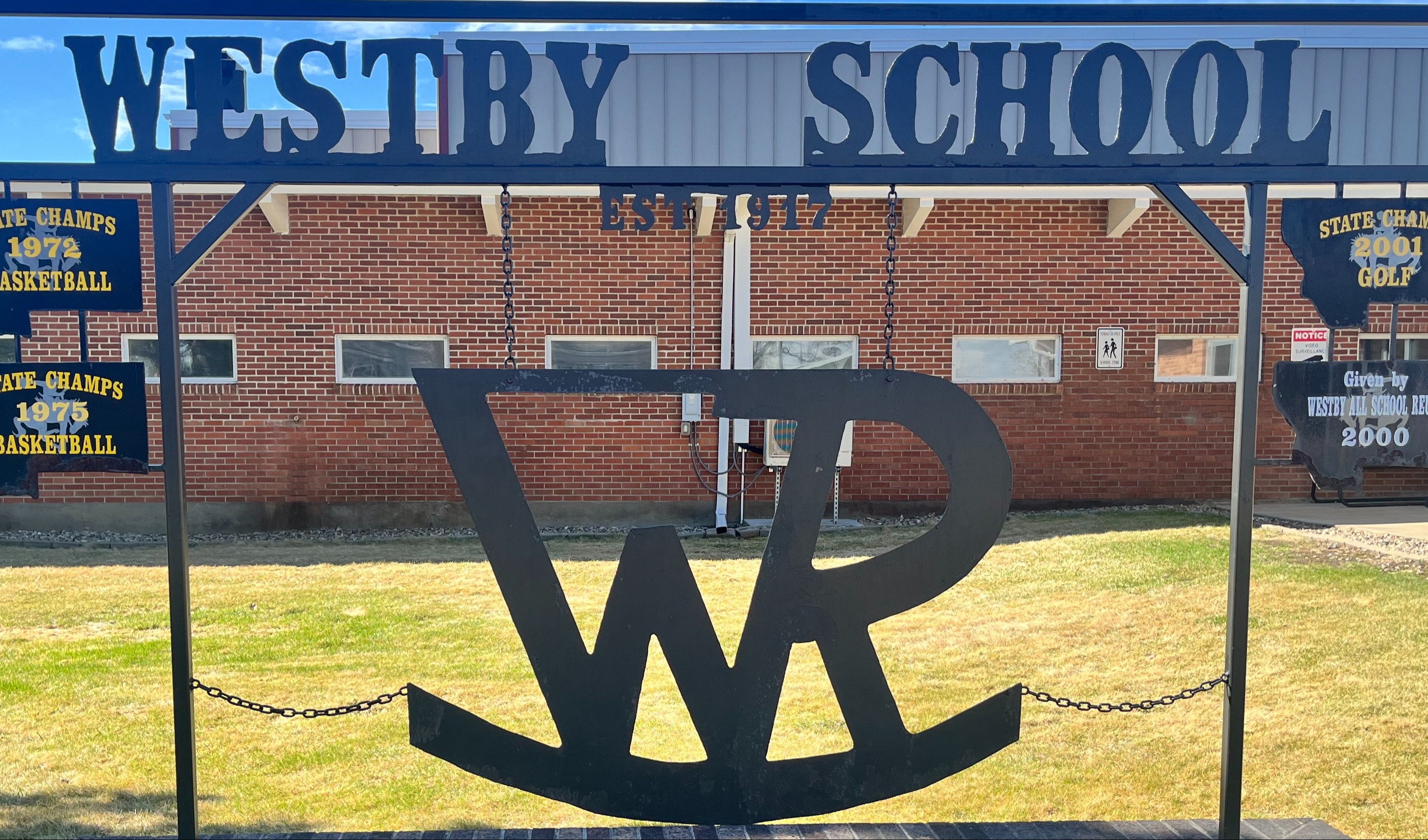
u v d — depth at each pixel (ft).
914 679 18.04
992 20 11.69
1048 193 31.73
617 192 11.66
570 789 11.95
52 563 28.19
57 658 19.30
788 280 33.73
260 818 12.89
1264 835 12.09
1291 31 31.04
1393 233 11.86
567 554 29.09
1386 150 31.32
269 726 16.10
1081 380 34.55
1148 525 30.48
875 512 34.50
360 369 33.50
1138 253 34.35
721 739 12.00
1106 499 34.78
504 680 17.97
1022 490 34.71
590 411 33.78
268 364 32.94
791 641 12.01
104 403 11.45
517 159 11.55
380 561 28.35
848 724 12.05
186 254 11.39
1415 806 13.11
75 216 11.33
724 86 30.25
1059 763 14.84
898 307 33.96
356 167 11.46
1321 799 13.38
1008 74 30.50
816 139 11.63
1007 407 34.50
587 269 33.30
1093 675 18.15
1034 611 22.13
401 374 33.65
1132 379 34.63
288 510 33.30
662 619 11.96
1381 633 19.63
